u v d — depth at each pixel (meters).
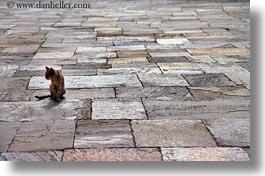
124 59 7.14
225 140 4.43
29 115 4.94
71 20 11.91
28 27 10.74
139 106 5.16
